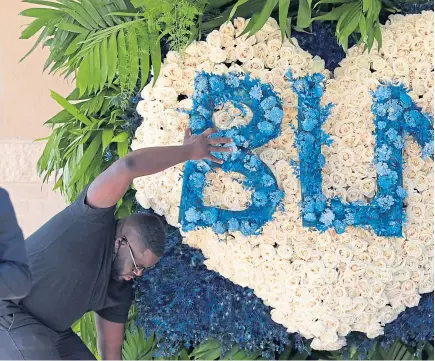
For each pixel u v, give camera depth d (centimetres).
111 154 278
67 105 268
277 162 253
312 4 271
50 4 277
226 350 265
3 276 200
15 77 371
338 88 258
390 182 252
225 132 247
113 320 254
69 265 234
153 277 260
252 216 249
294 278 250
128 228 243
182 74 253
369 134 256
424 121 258
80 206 232
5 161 366
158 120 251
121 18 271
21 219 365
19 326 232
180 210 247
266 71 253
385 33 260
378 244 255
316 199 250
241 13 261
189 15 249
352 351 266
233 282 257
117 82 270
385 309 257
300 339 262
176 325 260
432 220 260
